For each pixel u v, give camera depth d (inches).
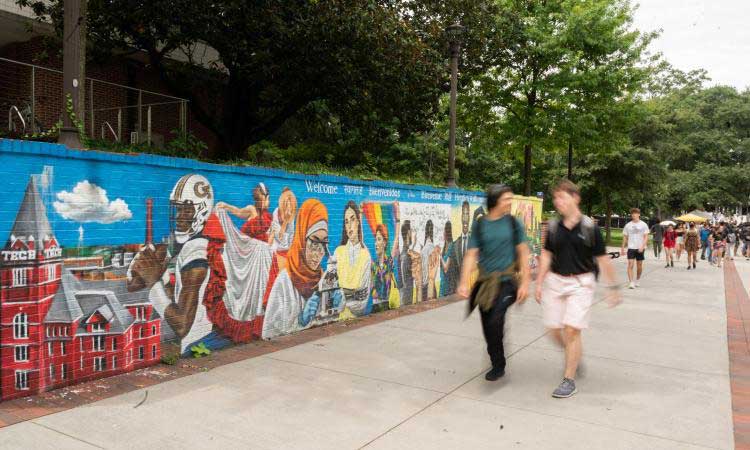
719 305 402.0
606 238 1358.3
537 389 192.1
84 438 139.7
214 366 208.4
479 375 207.0
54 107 530.3
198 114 592.1
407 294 371.9
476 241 197.9
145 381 186.5
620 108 764.6
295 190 270.1
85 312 178.7
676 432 156.8
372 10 466.3
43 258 166.2
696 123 1950.1
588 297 187.9
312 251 282.8
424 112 674.8
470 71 715.4
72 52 185.5
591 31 714.8
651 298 429.4
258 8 457.4
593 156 1238.9
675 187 1678.2
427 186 394.0
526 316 331.9
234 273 236.5
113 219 185.8
